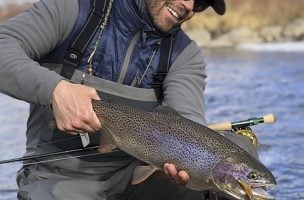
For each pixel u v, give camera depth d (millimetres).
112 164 1909
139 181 1656
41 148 1895
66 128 1653
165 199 1901
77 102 1638
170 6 1801
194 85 1926
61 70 1832
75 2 1812
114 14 1820
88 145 1861
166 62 1895
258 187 1545
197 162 1584
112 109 1671
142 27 1818
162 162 1630
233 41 15844
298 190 2639
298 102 5047
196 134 1606
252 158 1576
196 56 1950
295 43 15367
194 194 1878
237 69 8148
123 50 1840
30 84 1663
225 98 5293
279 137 3631
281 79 6789
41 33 1767
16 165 3033
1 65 1689
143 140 1647
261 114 4461
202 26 16531
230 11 16859
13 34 1738
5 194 2596
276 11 16969
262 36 16094
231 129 1988
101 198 1905
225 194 1787
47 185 1861
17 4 17234
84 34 1815
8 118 4371
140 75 1877
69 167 1885
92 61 1834
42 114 1882
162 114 1663
